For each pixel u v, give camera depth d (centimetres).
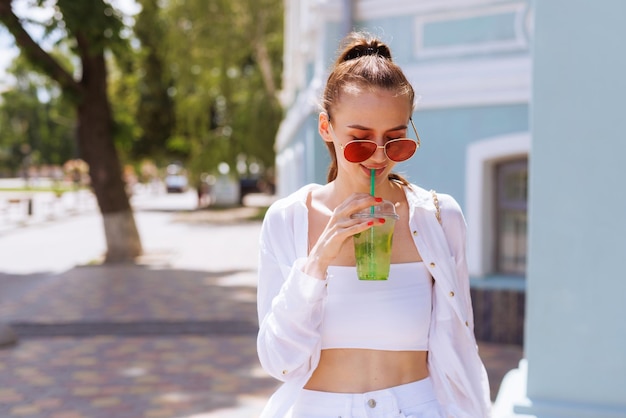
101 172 1467
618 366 358
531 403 367
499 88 710
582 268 362
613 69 352
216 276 1271
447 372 195
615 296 357
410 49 766
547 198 366
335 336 187
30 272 1373
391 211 178
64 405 571
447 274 192
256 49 2528
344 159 185
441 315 194
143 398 588
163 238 1991
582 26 356
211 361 700
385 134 179
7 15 1242
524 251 742
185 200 4581
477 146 727
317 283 175
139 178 6353
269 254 199
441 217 201
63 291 1107
